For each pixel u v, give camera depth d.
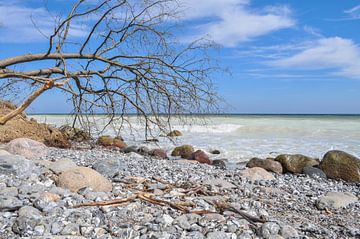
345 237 5.05
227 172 9.88
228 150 16.89
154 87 9.21
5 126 13.88
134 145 16.69
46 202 4.90
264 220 4.98
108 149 15.30
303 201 7.43
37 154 9.46
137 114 9.62
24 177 6.24
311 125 27.19
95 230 4.29
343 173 11.29
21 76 8.23
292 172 12.26
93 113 9.81
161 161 11.57
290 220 5.61
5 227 4.34
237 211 5.15
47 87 7.44
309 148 17.39
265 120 34.62
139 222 4.61
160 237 4.13
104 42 9.38
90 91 9.61
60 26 8.54
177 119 10.14
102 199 5.36
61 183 5.84
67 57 9.20
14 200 4.86
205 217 4.82
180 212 5.04
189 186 7.18
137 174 7.89
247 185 8.22
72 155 10.48
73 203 5.05
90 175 5.92
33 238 4.02
